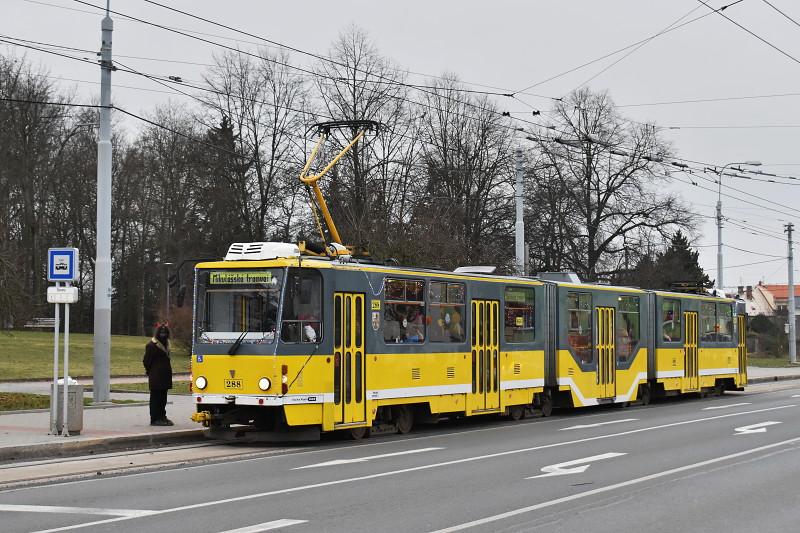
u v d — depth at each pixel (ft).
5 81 180.14
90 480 43.70
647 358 100.58
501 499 38.50
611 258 178.29
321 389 58.85
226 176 163.73
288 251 59.77
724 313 118.62
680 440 62.69
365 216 126.31
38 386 101.40
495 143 165.17
